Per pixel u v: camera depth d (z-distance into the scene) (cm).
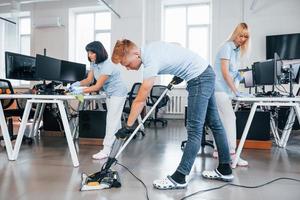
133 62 167
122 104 263
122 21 660
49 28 734
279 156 274
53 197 158
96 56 246
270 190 172
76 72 371
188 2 686
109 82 256
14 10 682
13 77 300
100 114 333
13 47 796
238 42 222
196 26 694
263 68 328
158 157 266
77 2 714
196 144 173
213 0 648
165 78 668
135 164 238
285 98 217
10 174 204
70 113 378
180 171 173
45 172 210
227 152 190
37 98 240
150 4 687
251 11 628
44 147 314
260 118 314
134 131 183
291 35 593
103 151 260
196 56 175
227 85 228
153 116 571
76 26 754
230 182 188
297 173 211
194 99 173
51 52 733
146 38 689
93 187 171
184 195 162
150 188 175
